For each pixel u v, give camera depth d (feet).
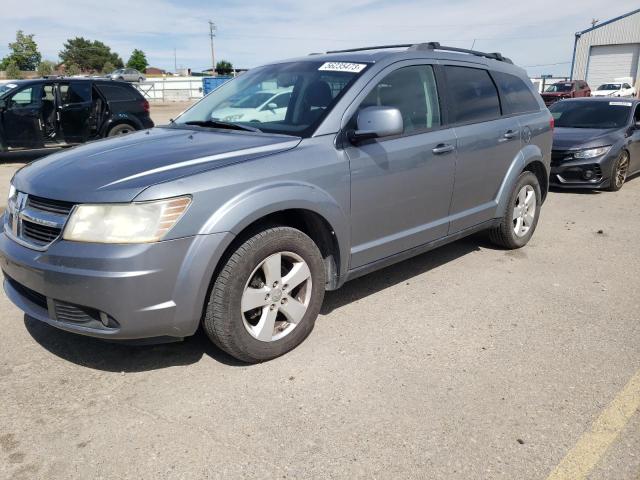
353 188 11.53
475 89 15.26
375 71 12.39
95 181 9.27
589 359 10.82
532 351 11.15
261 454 8.09
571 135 28.66
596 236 19.77
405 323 12.42
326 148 11.11
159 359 10.77
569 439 8.44
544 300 13.78
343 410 9.13
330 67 12.85
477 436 8.50
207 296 9.77
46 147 36.45
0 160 38.73
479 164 14.98
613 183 28.02
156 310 9.02
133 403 9.34
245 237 9.89
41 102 35.99
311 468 7.82
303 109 11.96
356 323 12.39
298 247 10.57
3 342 11.41
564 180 27.94
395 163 12.35
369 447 8.25
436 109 13.82
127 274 8.69
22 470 7.78
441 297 13.92
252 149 10.47
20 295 10.41
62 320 9.50
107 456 8.06
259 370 10.36
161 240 8.83
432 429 8.66
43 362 10.64
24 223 9.83
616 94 116.26
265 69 14.33
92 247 8.81
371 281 15.02
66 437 8.47
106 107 37.91
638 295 14.11
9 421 8.86
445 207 14.26
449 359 10.82
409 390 9.72
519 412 9.10
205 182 9.29
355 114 11.72
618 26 136.05
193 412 9.09
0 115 34.81
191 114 14.06
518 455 8.09
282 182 10.19
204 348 11.20
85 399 9.46
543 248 18.17
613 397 9.53
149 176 9.23
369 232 12.25
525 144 16.89
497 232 17.21
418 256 17.24
